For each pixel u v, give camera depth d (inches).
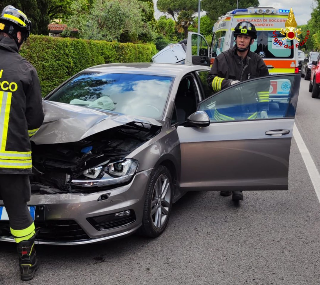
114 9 791.1
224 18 501.4
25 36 128.6
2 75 118.7
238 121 180.1
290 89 179.2
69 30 842.2
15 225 128.0
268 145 177.9
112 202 140.7
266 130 177.9
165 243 158.7
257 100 181.3
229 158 177.8
